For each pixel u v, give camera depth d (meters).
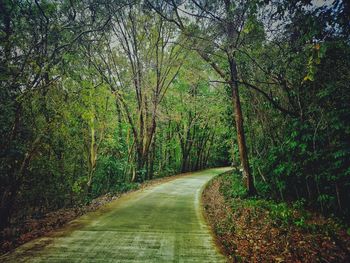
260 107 14.54
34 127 10.60
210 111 29.89
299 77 10.80
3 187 10.15
